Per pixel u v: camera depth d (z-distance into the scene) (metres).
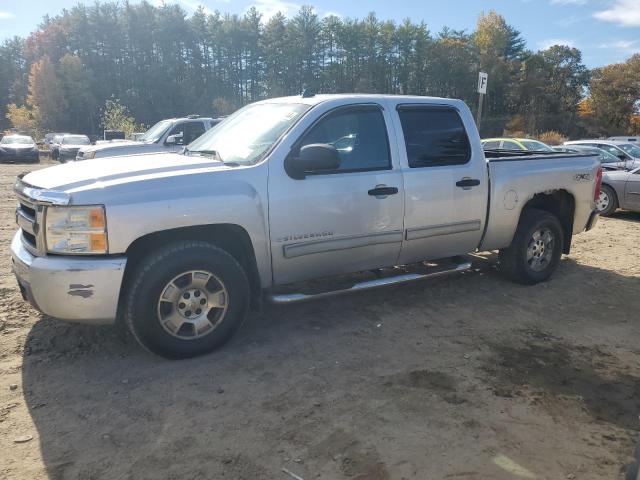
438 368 3.95
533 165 5.72
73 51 91.44
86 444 2.99
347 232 4.50
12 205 11.65
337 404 3.43
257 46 94.56
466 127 5.25
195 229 3.98
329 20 89.81
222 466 2.81
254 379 3.74
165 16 92.31
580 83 90.69
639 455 2.24
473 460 2.88
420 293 5.61
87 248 3.60
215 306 4.04
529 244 5.84
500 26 92.31
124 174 3.89
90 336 4.38
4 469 2.76
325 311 5.07
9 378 3.70
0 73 98.12
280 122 4.48
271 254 4.20
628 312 5.22
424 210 4.89
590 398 3.57
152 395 3.52
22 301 5.11
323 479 2.72
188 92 90.25
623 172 10.94
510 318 4.98
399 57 90.81
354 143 4.59
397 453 2.93
